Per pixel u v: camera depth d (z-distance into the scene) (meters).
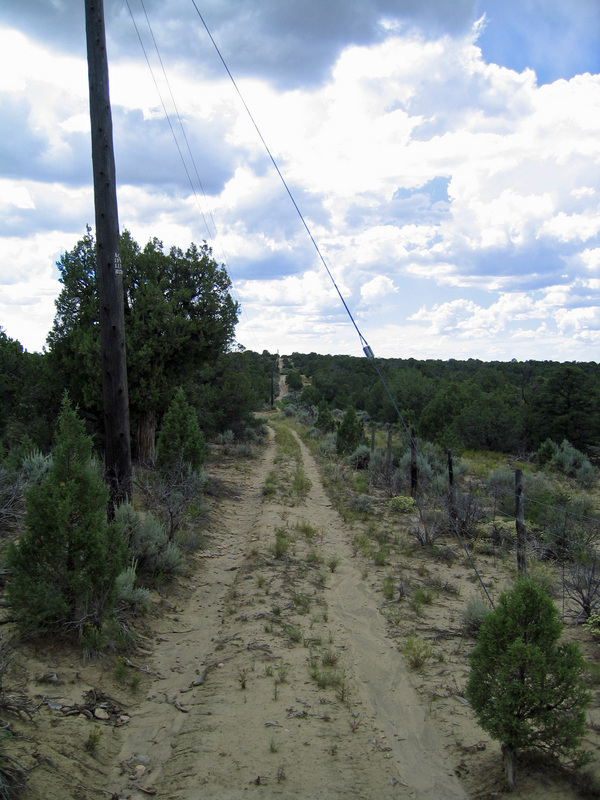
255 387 42.59
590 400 31.20
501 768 4.18
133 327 16.73
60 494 5.71
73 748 4.09
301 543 11.86
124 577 7.13
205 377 28.27
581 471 24.38
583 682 3.95
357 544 11.88
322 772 4.15
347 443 27.58
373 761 4.37
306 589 8.80
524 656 3.90
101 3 7.98
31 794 3.39
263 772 4.08
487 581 9.52
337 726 4.88
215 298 18.52
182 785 3.87
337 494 18.12
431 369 79.12
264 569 9.75
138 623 6.89
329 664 6.19
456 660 6.42
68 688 4.96
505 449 32.22
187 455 14.41
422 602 8.39
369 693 5.62
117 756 4.26
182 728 4.76
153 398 16.81
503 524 12.39
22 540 5.72
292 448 32.62
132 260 17.77
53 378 17.39
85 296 17.45
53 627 5.66
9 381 16.64
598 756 4.21
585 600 7.52
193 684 5.59
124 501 8.52
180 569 8.89
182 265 18.30
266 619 7.41
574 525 11.19
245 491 18.55
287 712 5.04
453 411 32.88
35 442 15.93
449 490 13.39
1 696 4.22
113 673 5.48
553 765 4.05
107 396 8.34
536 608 4.11
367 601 8.45
